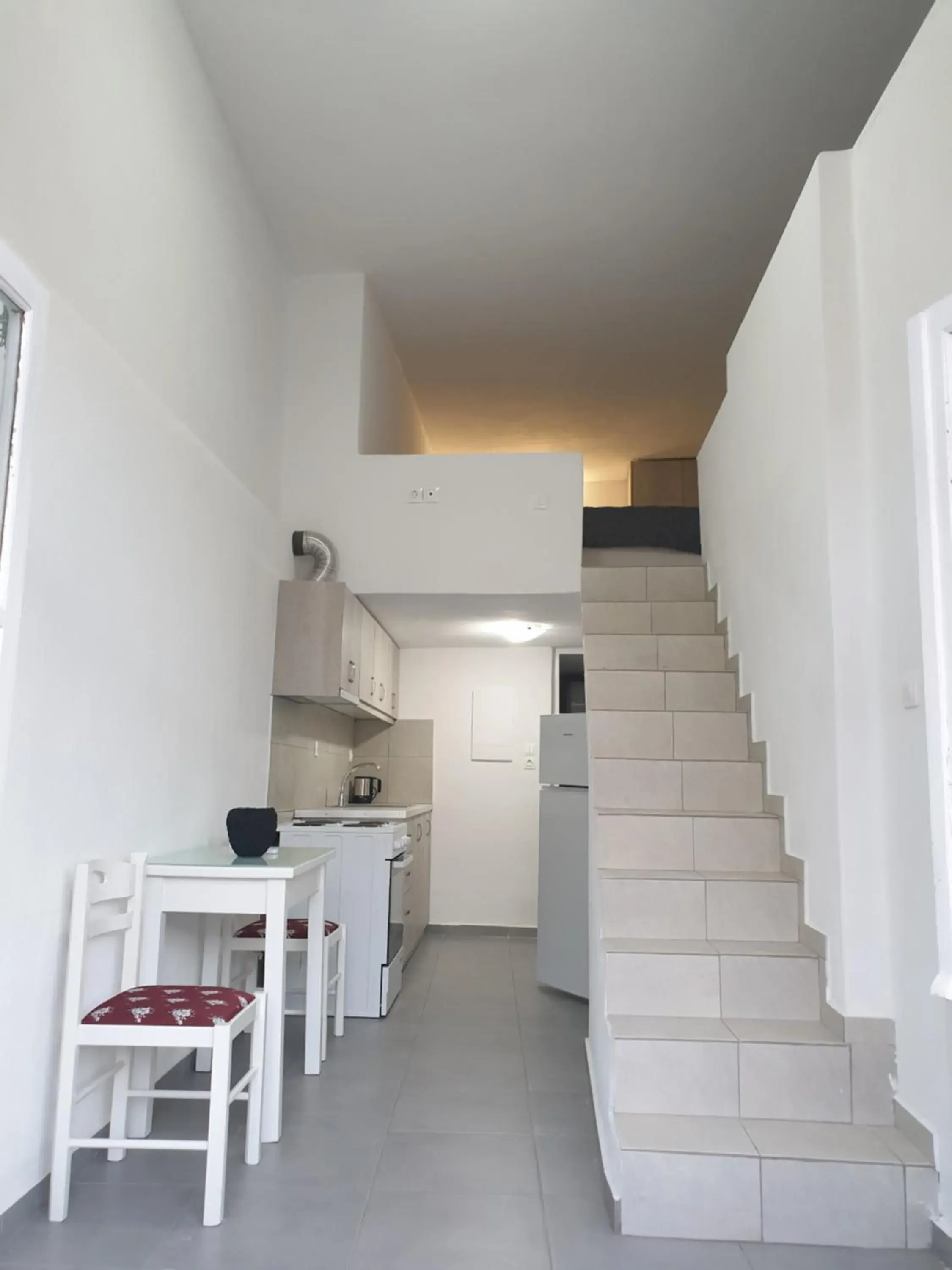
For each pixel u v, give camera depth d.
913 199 2.48
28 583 2.29
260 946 3.60
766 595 3.69
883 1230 2.24
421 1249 2.17
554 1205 2.41
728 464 4.53
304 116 3.93
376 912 4.41
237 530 4.09
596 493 9.41
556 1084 3.37
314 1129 2.91
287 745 4.94
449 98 3.83
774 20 3.46
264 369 4.63
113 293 2.79
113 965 2.79
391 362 6.09
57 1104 2.32
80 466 2.56
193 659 3.51
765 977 2.86
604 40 3.54
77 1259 2.10
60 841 2.47
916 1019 2.40
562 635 6.40
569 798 4.95
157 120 3.16
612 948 2.98
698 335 5.99
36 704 2.33
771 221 4.72
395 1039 3.96
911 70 2.50
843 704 2.71
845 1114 2.53
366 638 5.45
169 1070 3.27
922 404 2.07
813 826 2.98
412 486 5.04
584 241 4.90
